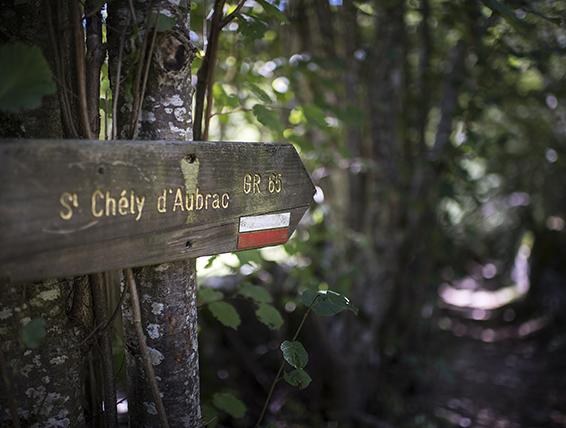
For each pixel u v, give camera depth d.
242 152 1.24
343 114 2.46
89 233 0.97
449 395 4.45
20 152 0.87
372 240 3.64
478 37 2.85
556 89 3.82
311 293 1.44
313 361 3.61
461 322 7.24
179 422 1.34
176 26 1.29
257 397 3.40
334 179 3.57
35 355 1.19
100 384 1.41
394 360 4.08
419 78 3.73
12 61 0.94
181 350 1.32
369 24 3.71
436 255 4.25
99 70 1.32
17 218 0.88
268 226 1.34
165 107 1.30
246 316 3.57
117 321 1.72
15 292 1.14
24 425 1.18
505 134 3.87
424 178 3.78
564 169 6.00
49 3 1.17
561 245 7.31
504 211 8.02
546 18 2.05
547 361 5.59
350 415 3.53
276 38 3.14
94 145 0.96
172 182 1.09
